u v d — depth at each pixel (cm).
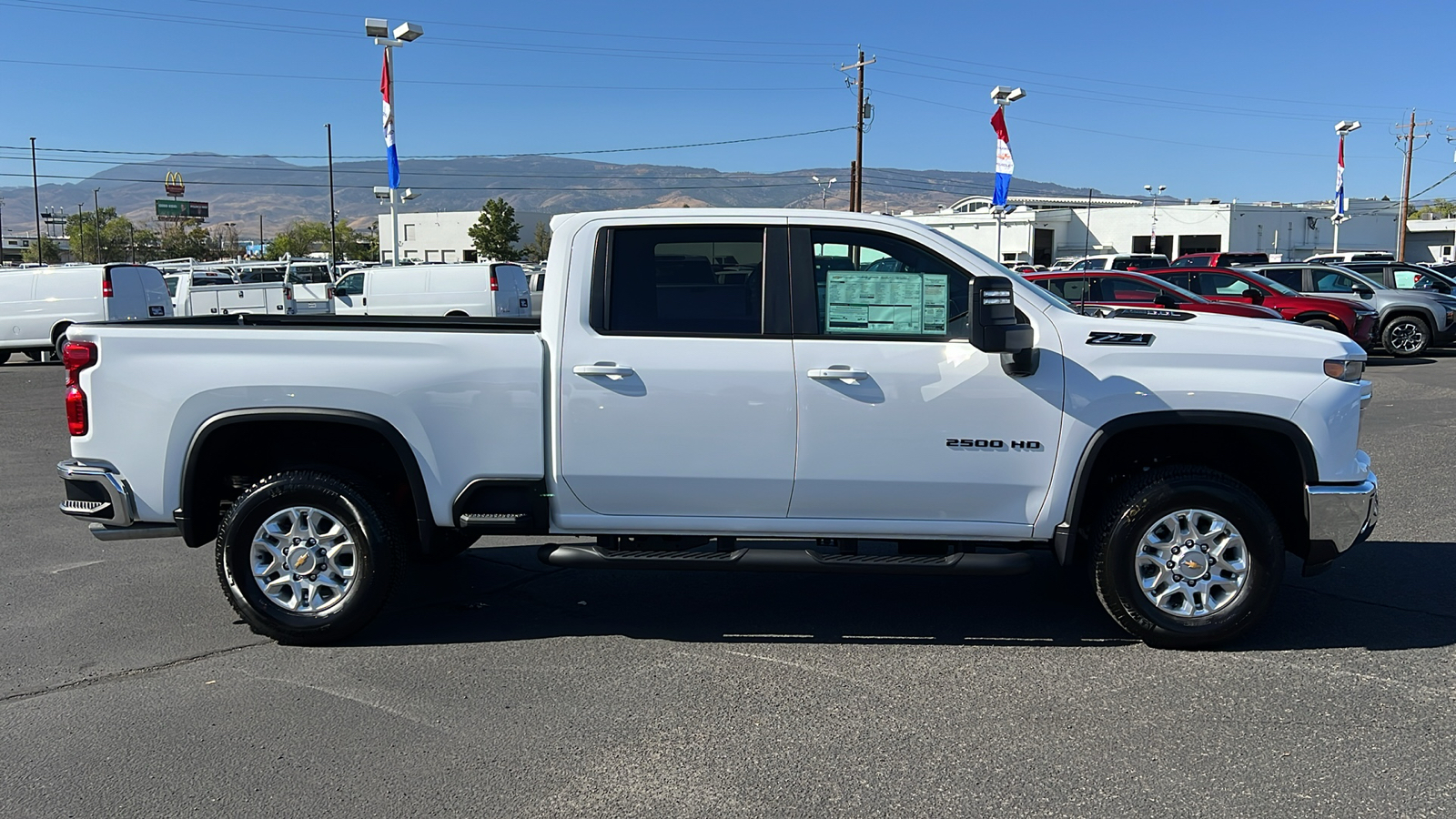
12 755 372
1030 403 458
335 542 486
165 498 479
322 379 468
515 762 366
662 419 462
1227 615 464
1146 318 506
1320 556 466
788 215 467
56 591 575
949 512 470
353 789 346
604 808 333
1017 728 391
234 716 406
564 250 471
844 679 444
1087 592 571
